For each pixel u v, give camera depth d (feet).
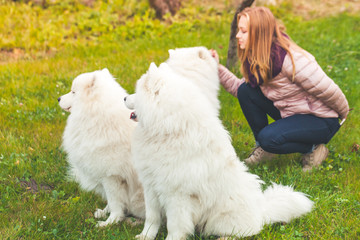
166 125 8.05
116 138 9.64
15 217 9.68
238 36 11.08
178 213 8.72
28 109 16.15
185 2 32.19
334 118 11.64
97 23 27.68
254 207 9.18
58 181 11.77
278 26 10.80
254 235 9.13
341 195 10.70
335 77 19.67
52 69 20.42
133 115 9.00
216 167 8.50
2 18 27.07
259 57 10.61
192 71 12.51
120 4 30.32
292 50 10.68
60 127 14.96
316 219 9.74
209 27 27.99
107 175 9.95
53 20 28.04
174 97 8.01
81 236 9.20
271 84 11.12
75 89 9.91
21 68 20.34
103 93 9.66
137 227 10.15
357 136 14.75
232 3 32.32
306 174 11.85
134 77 19.04
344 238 9.18
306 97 11.25
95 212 10.53
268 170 12.41
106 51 23.68
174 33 26.61
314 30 27.50
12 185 11.07
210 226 9.24
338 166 12.57
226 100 17.04
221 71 13.75
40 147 13.39
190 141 8.13
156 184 8.68
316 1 34.78
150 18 28.50
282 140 11.28
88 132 9.70
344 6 33.53
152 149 8.43
